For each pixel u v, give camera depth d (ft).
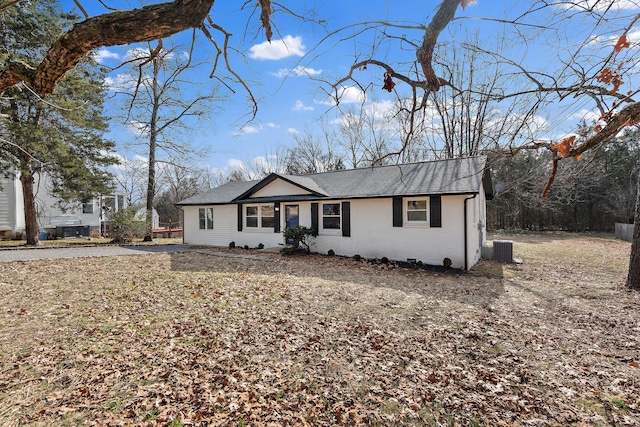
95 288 25.41
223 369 12.86
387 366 13.16
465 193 33.37
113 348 14.61
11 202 64.23
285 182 48.37
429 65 6.69
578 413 10.17
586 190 83.51
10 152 47.29
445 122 53.31
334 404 10.71
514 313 19.80
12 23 42.45
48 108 45.68
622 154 65.21
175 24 5.94
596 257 43.98
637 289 25.39
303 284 27.09
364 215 41.32
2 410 10.17
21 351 14.26
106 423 9.64
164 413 10.12
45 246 53.06
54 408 10.31
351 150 68.13
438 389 11.53
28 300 22.04
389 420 9.93
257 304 21.22
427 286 27.20
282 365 13.23
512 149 8.52
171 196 116.88
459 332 16.65
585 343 15.35
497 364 13.30
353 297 23.13
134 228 60.34
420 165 45.27
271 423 9.76
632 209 73.77
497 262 40.63
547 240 67.56
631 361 13.55
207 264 37.27
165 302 21.62
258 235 51.55
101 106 52.54
